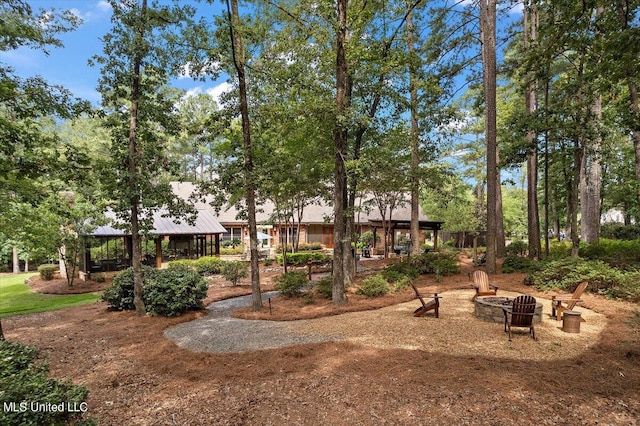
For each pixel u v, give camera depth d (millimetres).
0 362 3564
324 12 9680
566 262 11609
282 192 14945
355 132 12727
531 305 6793
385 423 4148
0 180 8250
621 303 9234
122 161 9891
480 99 17094
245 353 6676
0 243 17422
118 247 23547
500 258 18844
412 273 14266
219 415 4484
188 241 25719
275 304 11219
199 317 10047
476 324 7891
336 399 4738
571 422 4035
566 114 12844
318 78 11203
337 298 10461
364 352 6324
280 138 12742
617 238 26781
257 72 10633
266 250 28438
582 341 6715
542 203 32031
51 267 22656
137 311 10086
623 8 8875
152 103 10023
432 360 5848
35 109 7852
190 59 9914
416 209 19516
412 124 18141
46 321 10109
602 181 25625
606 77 9695
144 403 4867
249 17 10500
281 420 4328
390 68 11266
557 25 8961
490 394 4664
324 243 34344
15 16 7574
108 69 9320
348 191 13125
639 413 4184
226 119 10602
